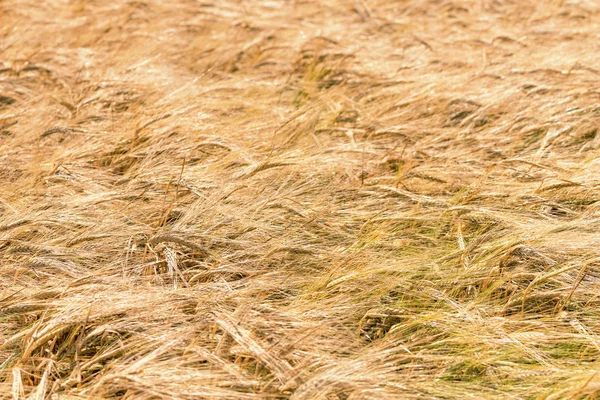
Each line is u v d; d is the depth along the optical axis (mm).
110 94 5148
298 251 3188
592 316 2965
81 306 2701
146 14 8148
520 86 5289
